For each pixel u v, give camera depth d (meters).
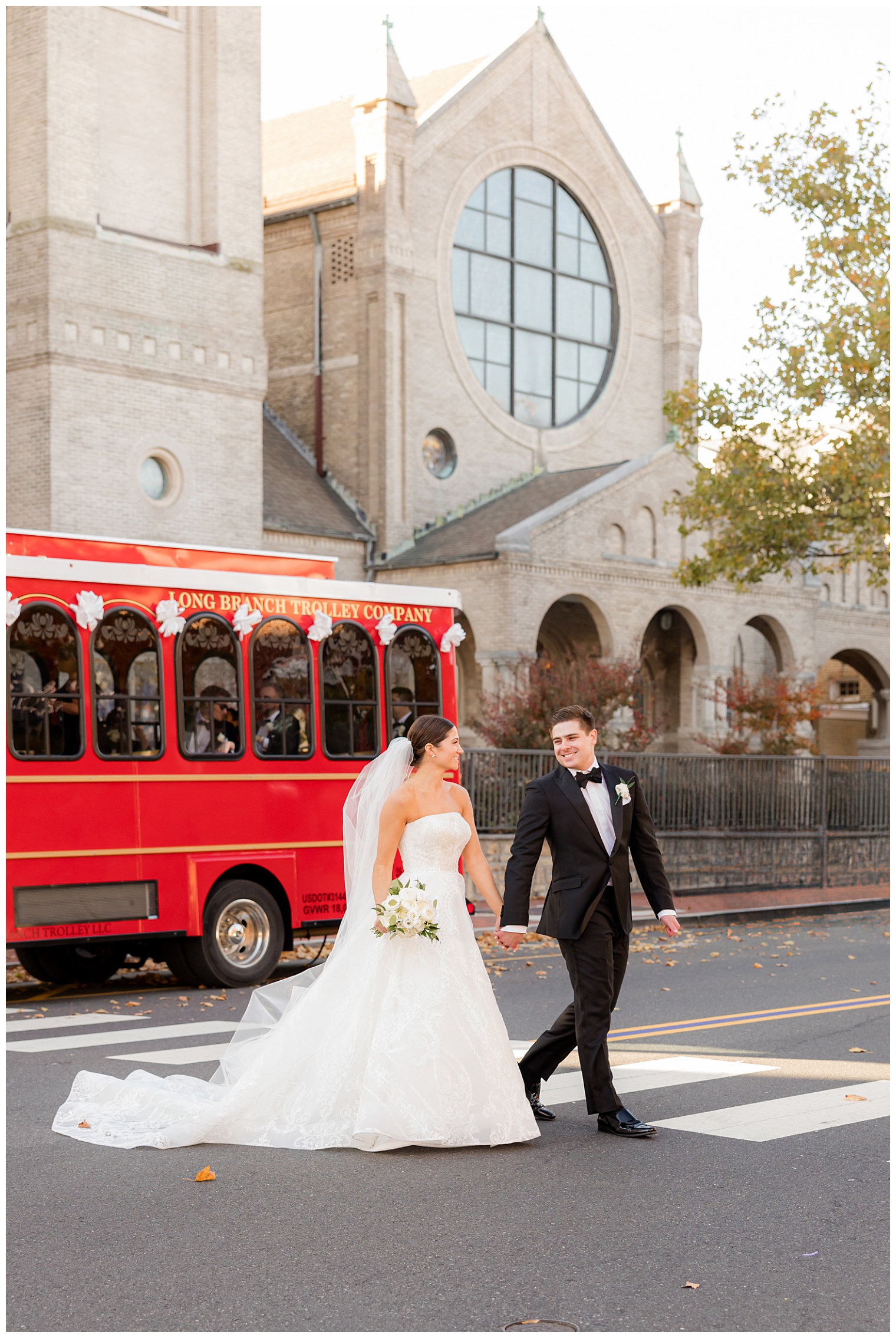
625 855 7.13
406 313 34.12
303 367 35.44
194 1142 6.87
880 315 21.58
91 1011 11.68
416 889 6.88
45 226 25.17
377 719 14.41
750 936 17.56
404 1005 6.82
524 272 37.69
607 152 39.56
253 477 28.19
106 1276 4.93
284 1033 7.09
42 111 25.27
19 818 11.76
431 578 31.36
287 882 13.51
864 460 22.56
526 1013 11.07
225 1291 4.77
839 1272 4.98
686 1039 9.82
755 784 22.27
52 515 25.05
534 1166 6.38
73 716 12.15
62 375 25.30
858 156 22.22
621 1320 4.51
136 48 26.98
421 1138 6.64
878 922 19.70
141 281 26.44
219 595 13.30
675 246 41.19
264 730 13.48
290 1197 5.89
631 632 31.95
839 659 43.50
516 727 23.88
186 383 27.08
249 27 28.30
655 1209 5.73
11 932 11.66
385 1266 5.01
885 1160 6.53
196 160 27.84
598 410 39.12
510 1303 4.65
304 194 35.66
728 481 24.16
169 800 12.70
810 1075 8.57
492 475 36.25
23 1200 5.88
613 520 31.78
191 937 12.84
